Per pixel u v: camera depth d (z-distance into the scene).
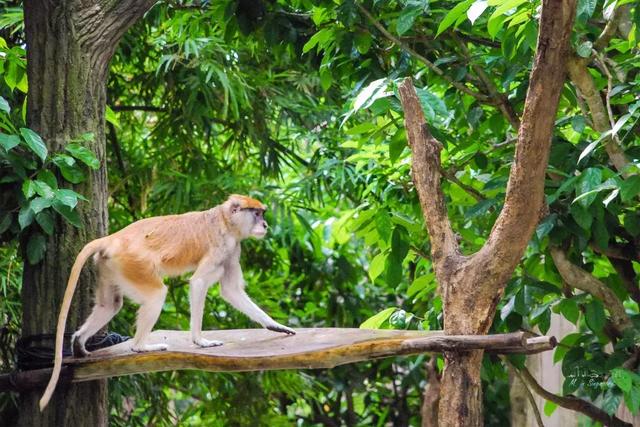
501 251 6.46
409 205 9.71
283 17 9.46
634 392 7.40
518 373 8.52
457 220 10.49
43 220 7.45
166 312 13.48
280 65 13.06
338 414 16.48
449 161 8.97
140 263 7.59
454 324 6.65
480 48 9.30
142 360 7.18
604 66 7.67
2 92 10.36
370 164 10.17
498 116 8.83
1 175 7.59
